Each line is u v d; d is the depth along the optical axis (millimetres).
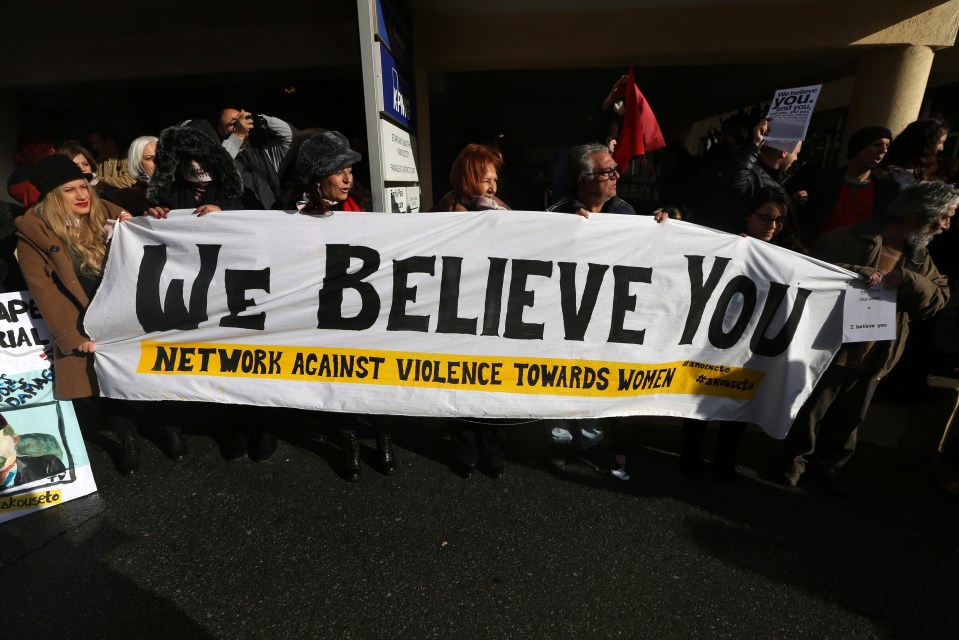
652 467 2930
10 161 5477
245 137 3158
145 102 6203
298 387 2541
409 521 2469
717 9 4305
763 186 2646
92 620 1949
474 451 2742
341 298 2477
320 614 1969
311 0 3916
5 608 2000
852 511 2590
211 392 2531
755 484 2791
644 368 2557
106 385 2527
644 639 1879
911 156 2926
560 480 2797
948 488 2727
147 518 2488
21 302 2461
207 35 4680
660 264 2471
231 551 2281
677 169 5367
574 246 2439
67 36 4676
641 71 6797
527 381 2551
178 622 1938
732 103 8453
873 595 2086
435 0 3969
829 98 7254
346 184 2408
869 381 2521
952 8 4168
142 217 2459
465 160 2545
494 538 2363
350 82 6195
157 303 2463
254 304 2475
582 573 2166
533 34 4406
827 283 2422
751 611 1999
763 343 2527
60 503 2586
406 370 2537
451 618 1953
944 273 3354
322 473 2844
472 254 2451
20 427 2502
